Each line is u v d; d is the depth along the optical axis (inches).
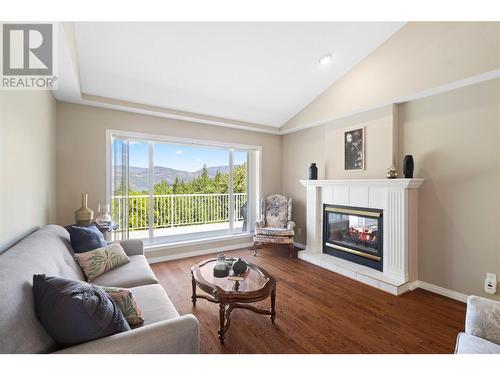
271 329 79.2
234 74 123.3
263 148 188.5
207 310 90.9
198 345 44.1
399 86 111.3
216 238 167.5
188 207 196.2
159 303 61.1
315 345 71.4
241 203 197.2
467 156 98.6
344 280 120.4
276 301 98.3
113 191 133.6
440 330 79.4
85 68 104.7
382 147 124.0
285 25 98.2
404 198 109.5
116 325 41.1
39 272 46.9
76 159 123.0
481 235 95.7
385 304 96.7
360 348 70.2
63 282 40.7
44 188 93.6
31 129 75.9
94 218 126.6
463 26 92.7
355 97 129.7
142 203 170.2
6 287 35.5
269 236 159.5
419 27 104.3
